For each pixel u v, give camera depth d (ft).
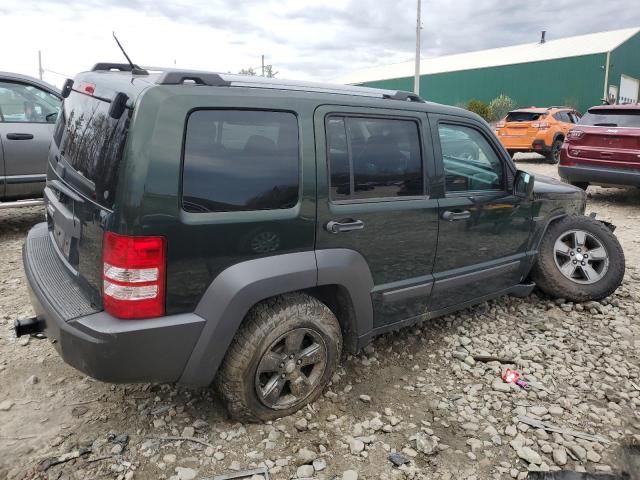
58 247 9.52
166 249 7.34
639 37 119.65
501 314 14.01
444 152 11.10
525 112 48.44
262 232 8.18
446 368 11.20
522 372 11.07
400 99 10.53
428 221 10.63
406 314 10.90
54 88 20.34
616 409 9.83
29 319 8.67
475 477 8.06
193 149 7.57
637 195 32.30
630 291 15.64
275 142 8.41
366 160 9.62
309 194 8.67
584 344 12.40
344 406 9.68
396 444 8.71
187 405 9.49
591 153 27.27
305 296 9.02
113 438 8.56
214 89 7.88
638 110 26.27
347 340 10.17
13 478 7.66
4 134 18.52
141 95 7.25
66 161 9.28
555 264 14.24
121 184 7.09
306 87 9.33
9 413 9.10
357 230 9.36
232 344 8.33
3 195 18.90
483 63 132.26
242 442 8.58
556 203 14.20
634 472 8.25
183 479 7.73
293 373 8.93
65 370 10.51
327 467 8.13
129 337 7.23
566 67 113.09
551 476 8.11
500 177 12.57
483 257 12.30
